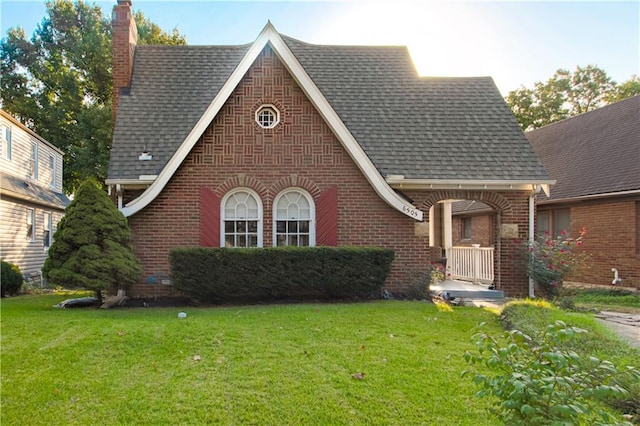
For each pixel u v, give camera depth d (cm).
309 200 1177
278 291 1033
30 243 2130
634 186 1436
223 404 456
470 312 912
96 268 945
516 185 1226
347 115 1338
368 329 736
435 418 433
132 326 722
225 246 1148
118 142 1203
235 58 1482
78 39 3531
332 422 425
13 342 640
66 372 538
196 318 806
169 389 491
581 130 2041
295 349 621
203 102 1327
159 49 1492
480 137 1316
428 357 596
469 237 2291
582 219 1684
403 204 1136
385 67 1523
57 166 2656
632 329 804
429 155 1248
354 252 1053
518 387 274
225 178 1146
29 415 438
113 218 987
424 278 1159
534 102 3791
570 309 1012
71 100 3469
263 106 1166
